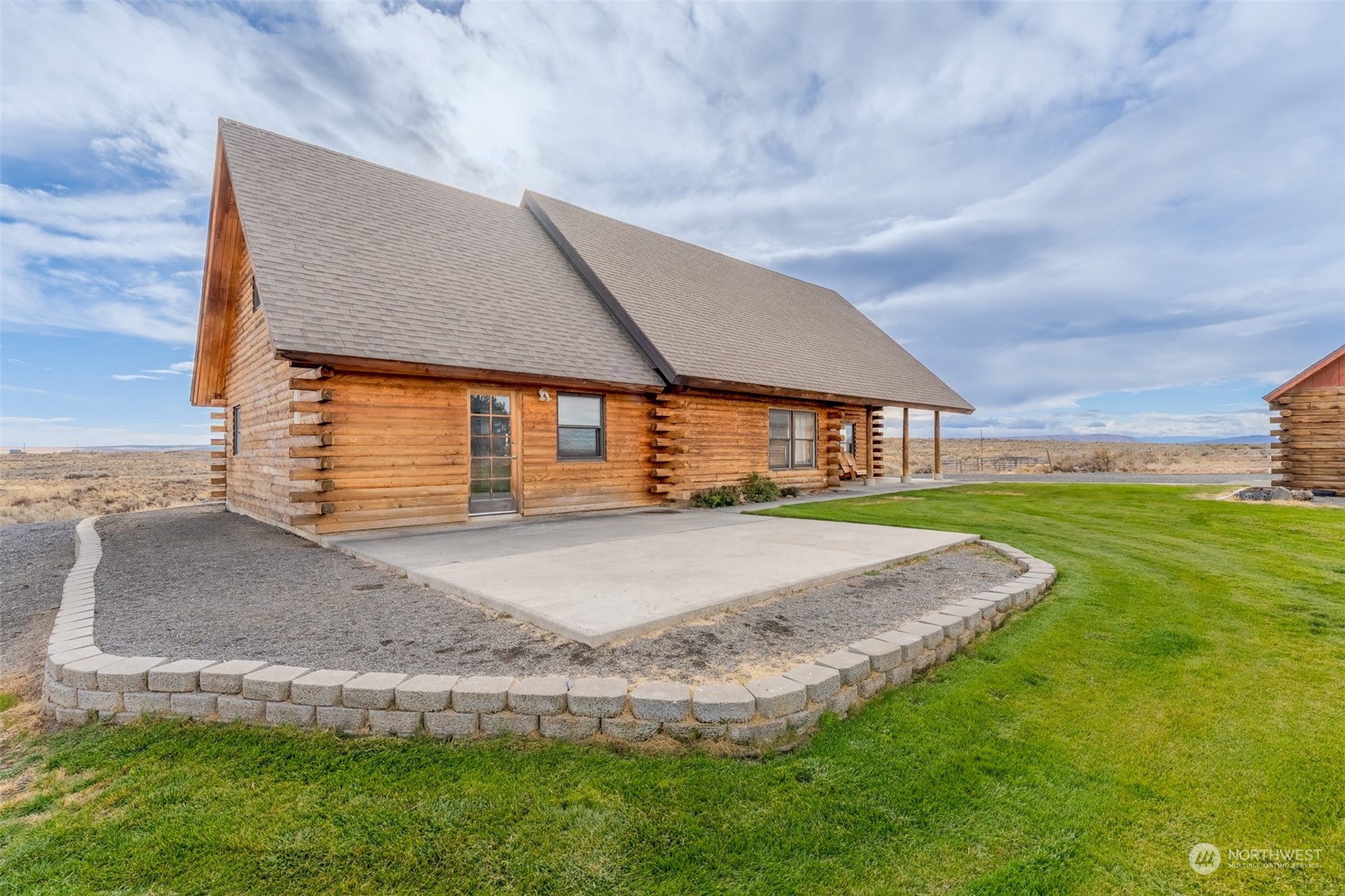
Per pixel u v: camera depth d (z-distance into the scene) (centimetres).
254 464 1028
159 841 206
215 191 942
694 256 1619
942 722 281
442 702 269
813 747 258
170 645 347
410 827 210
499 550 623
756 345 1297
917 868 191
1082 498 1132
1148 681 323
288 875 190
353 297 790
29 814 224
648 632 366
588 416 1005
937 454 1805
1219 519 830
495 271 1048
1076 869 190
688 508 1061
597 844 201
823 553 591
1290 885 182
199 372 1262
